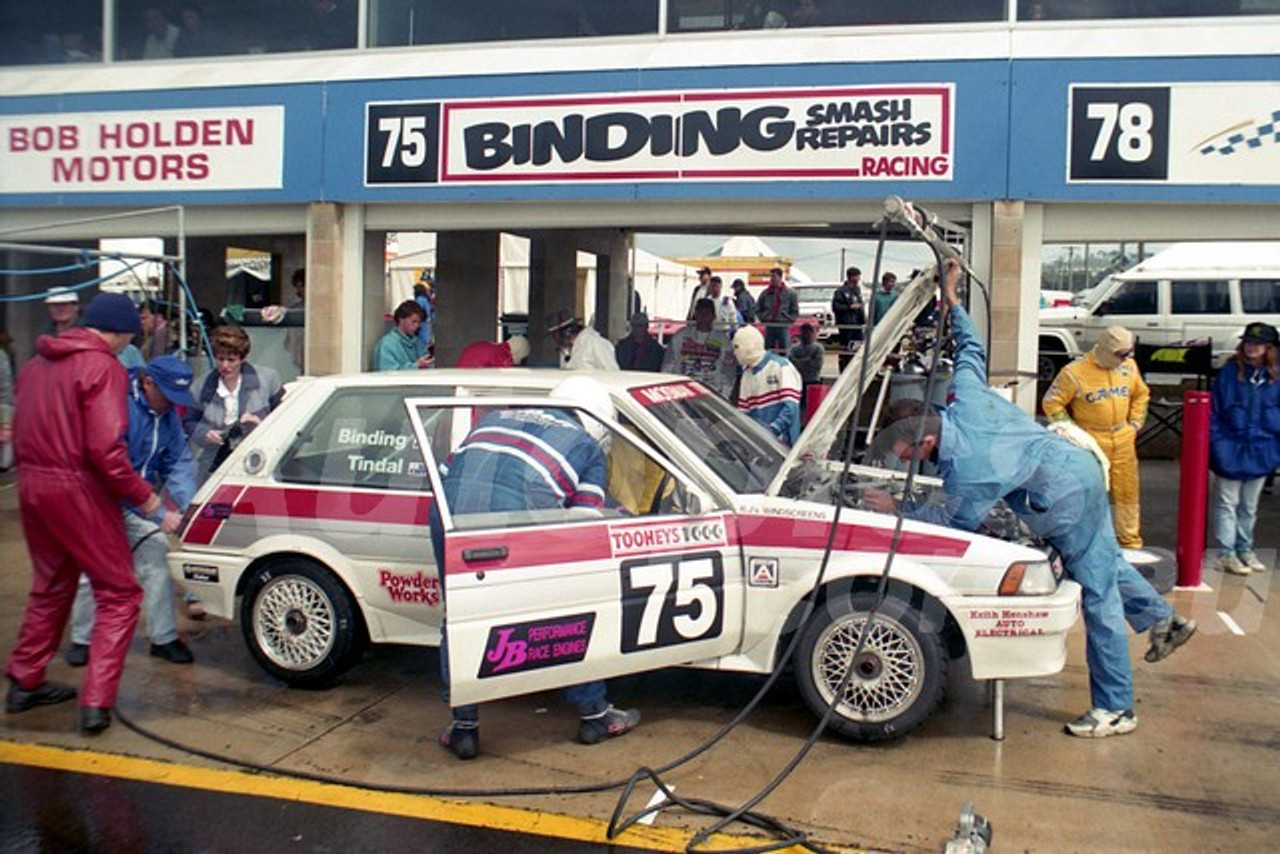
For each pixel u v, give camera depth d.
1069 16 8.69
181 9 10.55
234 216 10.59
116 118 10.62
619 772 4.97
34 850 4.25
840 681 5.14
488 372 6.07
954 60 8.71
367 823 4.49
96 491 5.27
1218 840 4.32
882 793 4.73
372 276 10.48
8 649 6.55
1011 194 8.66
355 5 10.05
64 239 11.65
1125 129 8.52
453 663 4.67
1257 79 8.34
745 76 9.09
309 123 10.10
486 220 9.94
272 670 5.99
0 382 9.03
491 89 9.64
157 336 9.78
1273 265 17.16
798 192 9.05
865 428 7.84
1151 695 5.90
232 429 7.12
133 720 5.55
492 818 4.53
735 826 4.45
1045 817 4.51
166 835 4.38
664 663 5.15
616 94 9.36
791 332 15.44
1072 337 17.50
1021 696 5.91
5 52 11.02
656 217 9.55
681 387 6.07
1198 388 15.59
